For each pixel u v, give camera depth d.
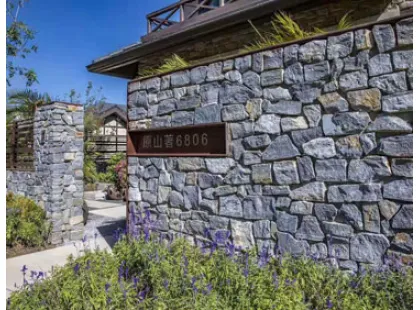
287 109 2.94
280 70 2.99
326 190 2.71
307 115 2.83
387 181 2.43
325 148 2.72
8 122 7.11
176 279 2.51
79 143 5.46
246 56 3.23
